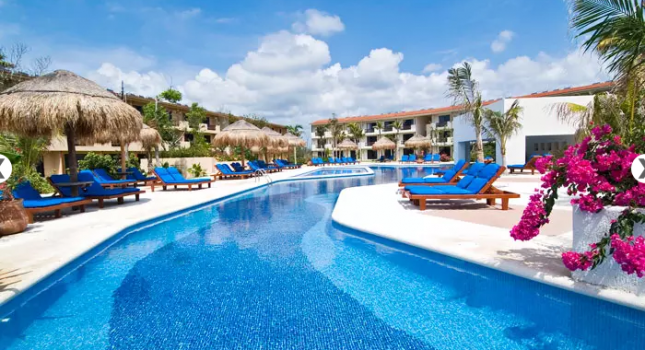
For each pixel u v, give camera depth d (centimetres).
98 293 360
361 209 750
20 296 328
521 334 272
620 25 392
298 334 278
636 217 269
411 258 462
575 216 317
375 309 319
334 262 450
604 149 312
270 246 528
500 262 369
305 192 1270
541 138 2642
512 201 853
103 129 830
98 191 877
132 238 586
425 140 4331
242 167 2050
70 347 263
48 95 746
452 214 678
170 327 291
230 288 370
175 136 2758
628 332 272
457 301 334
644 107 632
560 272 334
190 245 539
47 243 485
